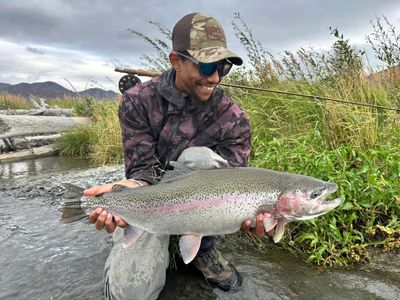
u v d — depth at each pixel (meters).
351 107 1.95
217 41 0.96
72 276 1.15
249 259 1.20
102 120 3.52
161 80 1.07
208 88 0.97
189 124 1.08
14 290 1.09
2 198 2.01
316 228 1.25
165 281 1.09
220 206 0.87
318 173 1.42
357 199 1.32
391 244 1.20
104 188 0.92
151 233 0.93
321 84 2.25
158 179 1.05
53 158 3.34
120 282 0.94
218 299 1.02
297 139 1.73
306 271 1.13
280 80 2.43
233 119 1.10
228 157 1.11
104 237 1.41
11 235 1.47
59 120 3.91
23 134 3.60
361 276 1.09
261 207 0.88
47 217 1.67
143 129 1.08
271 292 1.03
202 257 1.07
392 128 1.77
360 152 1.48
